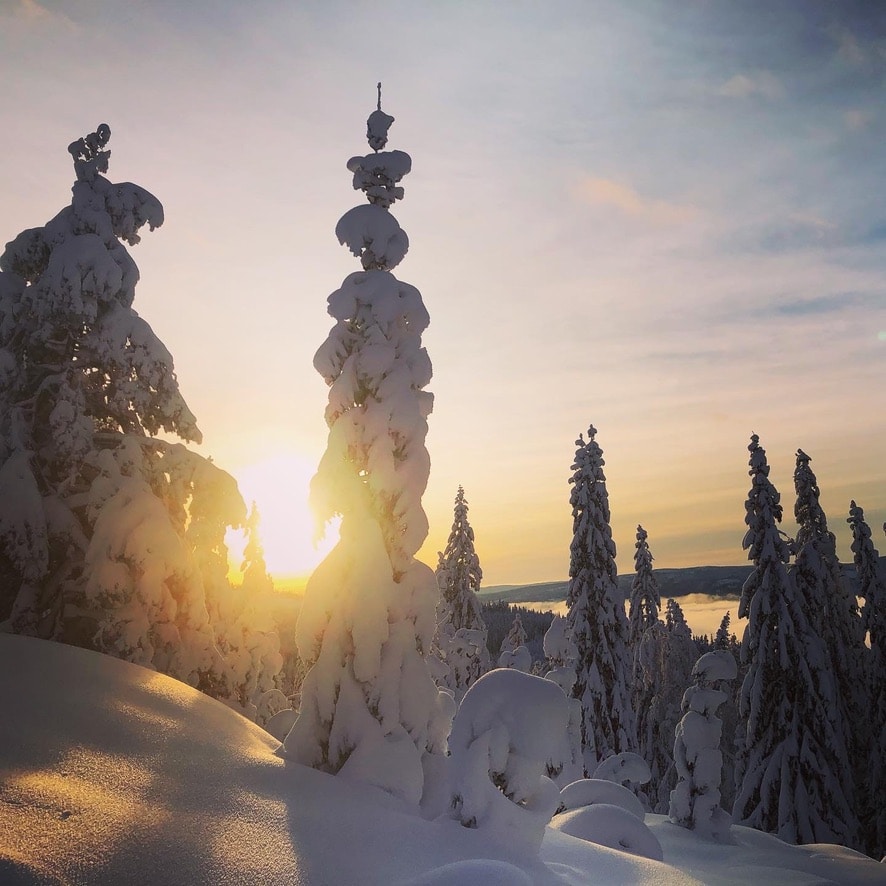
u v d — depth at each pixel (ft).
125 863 19.94
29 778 23.15
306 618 34.71
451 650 103.91
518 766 31.35
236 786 27.30
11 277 54.65
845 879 53.36
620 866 34.45
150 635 46.73
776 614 94.27
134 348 53.88
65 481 50.24
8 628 45.83
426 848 26.89
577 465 109.50
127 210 55.77
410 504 36.22
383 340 37.45
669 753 140.26
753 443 98.68
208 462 56.24
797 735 90.43
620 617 103.86
